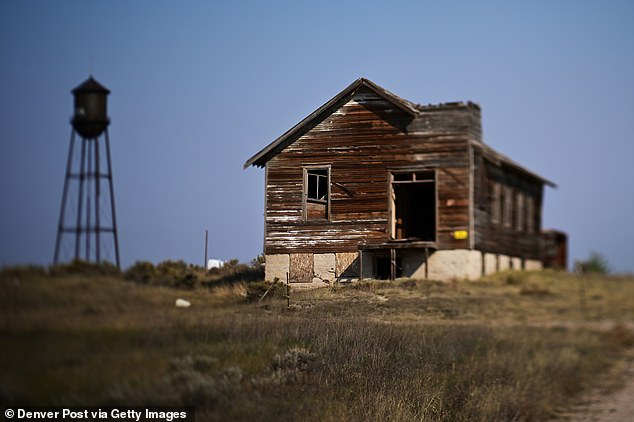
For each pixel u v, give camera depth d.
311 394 14.71
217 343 13.36
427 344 20.08
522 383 19.56
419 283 28.42
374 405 15.22
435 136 32.09
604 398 20.70
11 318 9.07
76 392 9.41
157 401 10.52
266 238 31.88
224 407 12.16
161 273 12.05
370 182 31.94
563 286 34.72
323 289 23.84
